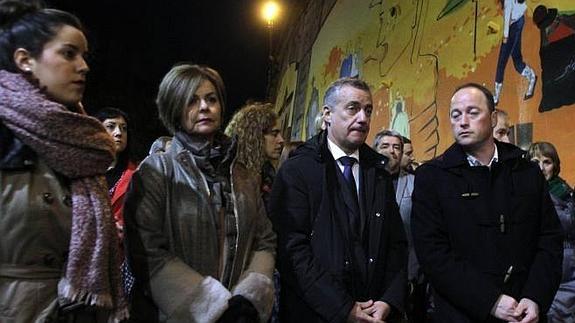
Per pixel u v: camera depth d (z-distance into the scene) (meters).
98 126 1.89
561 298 3.58
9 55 1.86
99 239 1.81
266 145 3.44
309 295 2.61
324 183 2.81
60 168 1.79
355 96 2.88
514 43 5.84
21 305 1.70
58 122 1.76
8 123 1.74
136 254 2.22
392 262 2.84
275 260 2.63
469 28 6.88
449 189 2.84
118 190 3.42
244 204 2.43
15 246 1.71
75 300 1.76
